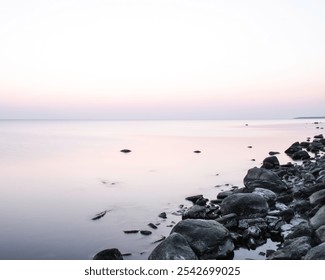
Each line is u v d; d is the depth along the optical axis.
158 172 28.11
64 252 11.41
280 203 15.61
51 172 28.28
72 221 14.73
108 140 64.62
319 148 42.22
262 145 51.34
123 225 14.07
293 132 88.31
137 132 98.00
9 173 27.72
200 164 32.50
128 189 21.42
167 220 14.60
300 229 10.68
